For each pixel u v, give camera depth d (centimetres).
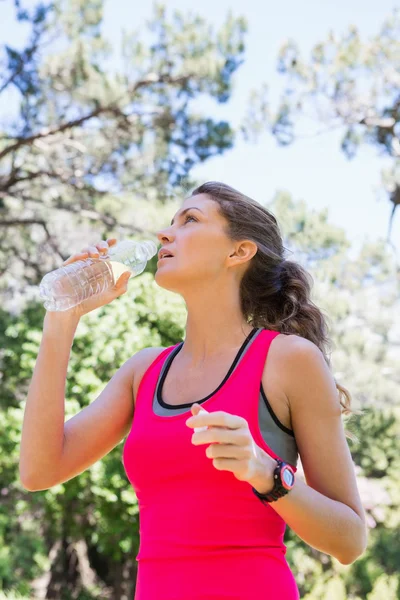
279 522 162
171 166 1194
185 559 156
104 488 971
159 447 164
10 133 1177
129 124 1169
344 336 1494
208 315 184
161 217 1190
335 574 1180
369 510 1209
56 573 1536
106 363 980
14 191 1202
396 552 1250
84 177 1189
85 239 1276
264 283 202
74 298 181
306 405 167
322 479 165
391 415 1379
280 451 167
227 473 157
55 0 1159
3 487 1239
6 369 1191
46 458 178
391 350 1619
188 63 1140
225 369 175
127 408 193
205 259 186
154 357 193
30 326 1171
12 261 1332
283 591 155
